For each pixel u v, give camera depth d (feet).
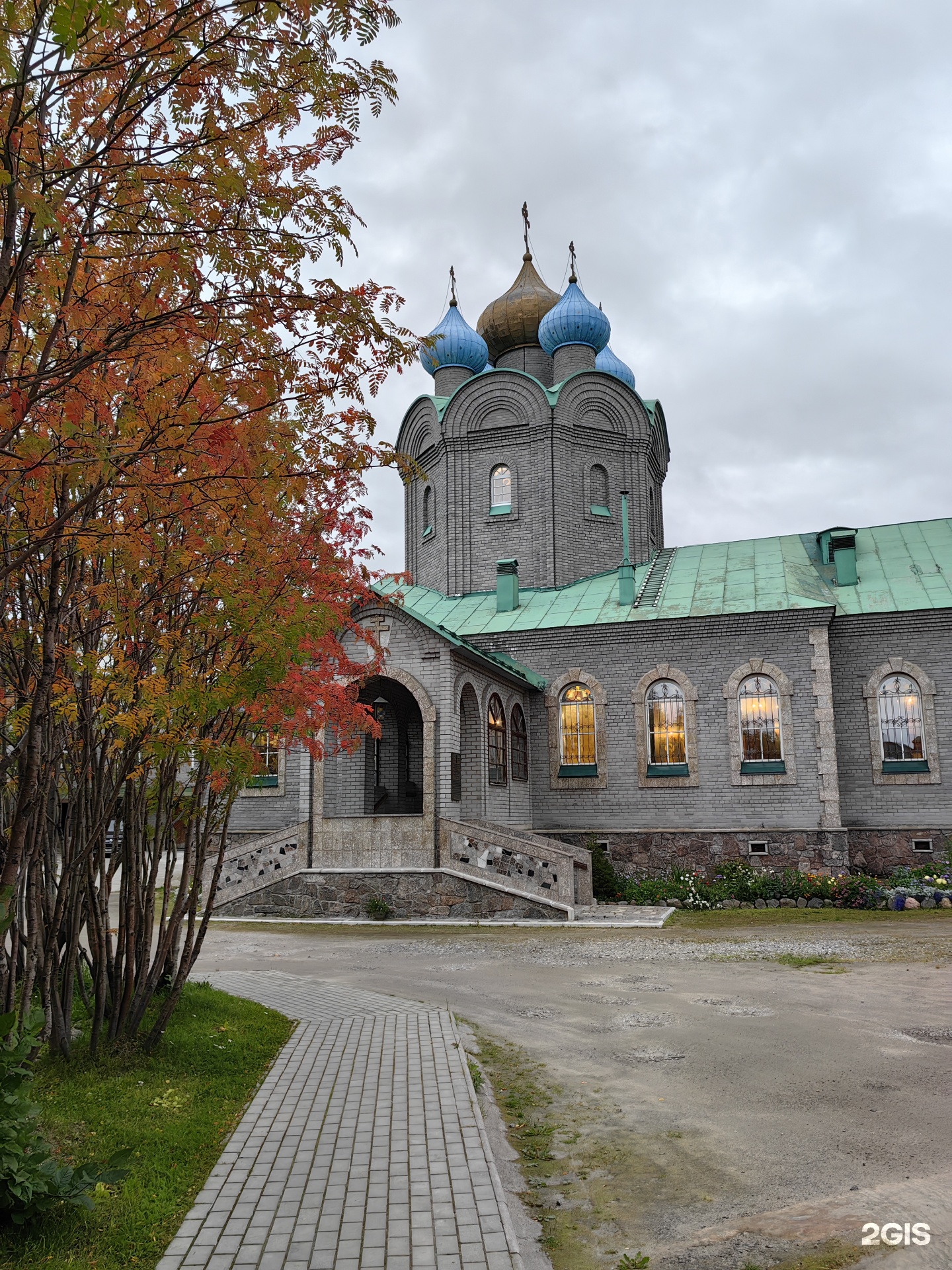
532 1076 28.02
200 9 14.99
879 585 85.40
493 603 98.37
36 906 23.72
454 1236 16.53
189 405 16.90
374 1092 25.07
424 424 111.75
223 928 63.05
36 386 14.44
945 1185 19.02
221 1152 20.67
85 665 21.44
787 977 41.93
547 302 116.67
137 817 28.25
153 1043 27.58
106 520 19.38
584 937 56.18
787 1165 20.45
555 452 102.94
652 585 92.68
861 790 80.07
